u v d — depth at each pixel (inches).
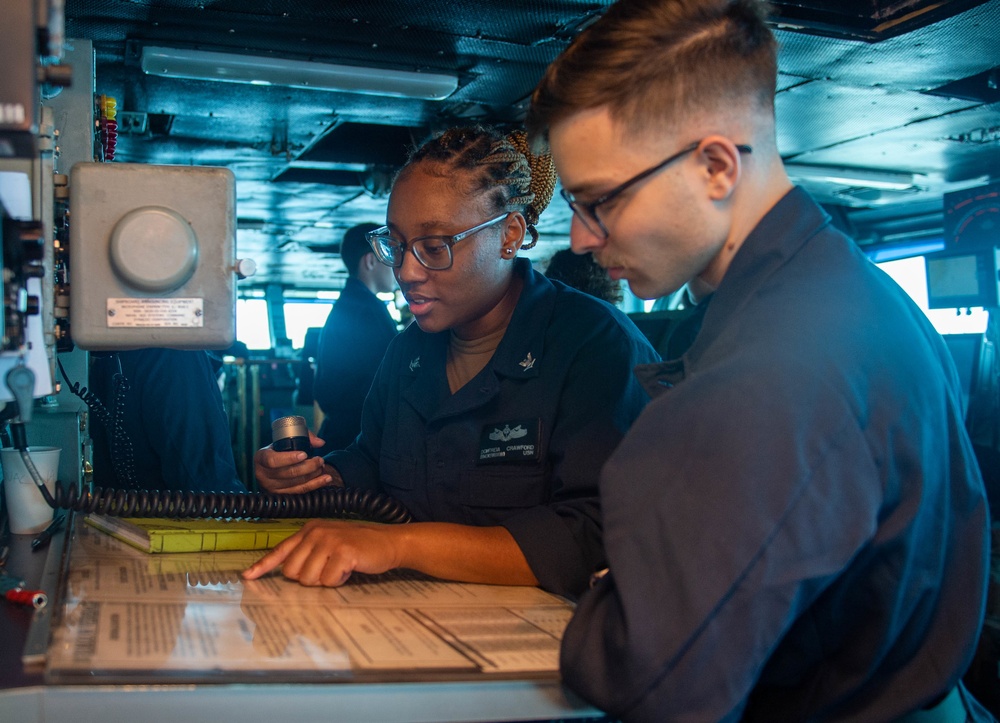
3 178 43.1
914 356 35.5
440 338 65.6
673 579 31.1
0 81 33.0
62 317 48.6
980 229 141.1
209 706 30.1
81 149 71.9
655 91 35.2
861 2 134.8
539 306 60.5
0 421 54.0
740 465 31.1
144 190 44.9
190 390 103.0
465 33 138.6
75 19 131.1
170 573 47.9
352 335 143.3
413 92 159.0
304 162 224.8
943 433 36.4
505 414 58.9
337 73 151.8
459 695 32.3
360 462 68.4
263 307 492.1
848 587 35.6
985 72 160.9
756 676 31.4
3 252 39.3
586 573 48.7
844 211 292.4
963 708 41.3
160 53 141.3
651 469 33.1
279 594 43.8
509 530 49.3
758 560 30.4
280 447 64.3
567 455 53.7
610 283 107.4
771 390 31.8
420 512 62.4
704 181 36.5
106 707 29.5
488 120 191.0
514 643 37.1
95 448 102.1
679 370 41.7
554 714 33.7
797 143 214.7
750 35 36.9
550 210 299.3
